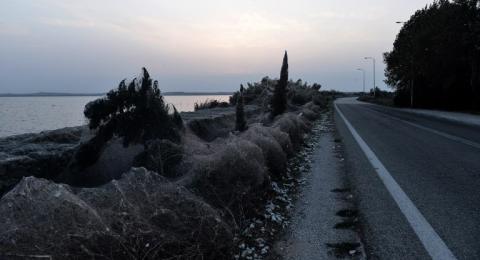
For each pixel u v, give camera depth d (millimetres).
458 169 9188
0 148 9797
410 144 13914
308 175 8984
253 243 4898
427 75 45562
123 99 9195
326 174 9055
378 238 4855
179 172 7707
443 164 9852
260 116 26109
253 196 6059
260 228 5406
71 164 8945
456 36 39031
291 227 5477
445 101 46469
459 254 4344
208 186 5449
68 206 3404
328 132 19125
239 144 6879
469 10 38469
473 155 11273
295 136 13531
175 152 8242
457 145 13555
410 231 5062
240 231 5078
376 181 7977
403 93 52031
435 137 16172
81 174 8883
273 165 8352
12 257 2969
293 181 8344
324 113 37719
